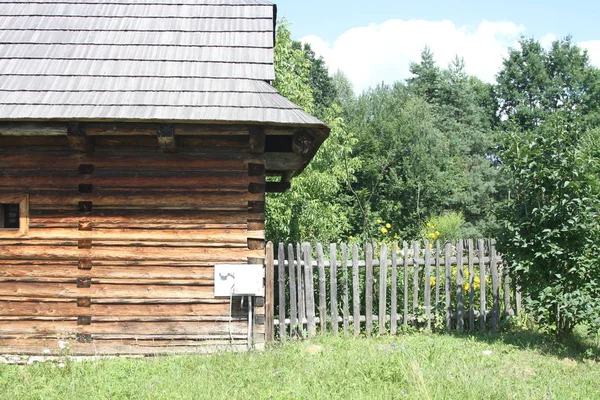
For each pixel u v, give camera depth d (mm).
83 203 7570
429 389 5785
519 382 6410
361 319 9102
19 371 6836
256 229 7660
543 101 42625
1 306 7484
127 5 9328
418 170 34000
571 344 8320
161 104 7332
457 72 45125
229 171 7684
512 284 9406
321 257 8953
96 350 7461
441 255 9625
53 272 7523
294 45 41688
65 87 7574
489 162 40812
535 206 8422
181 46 8500
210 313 7590
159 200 7621
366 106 39750
